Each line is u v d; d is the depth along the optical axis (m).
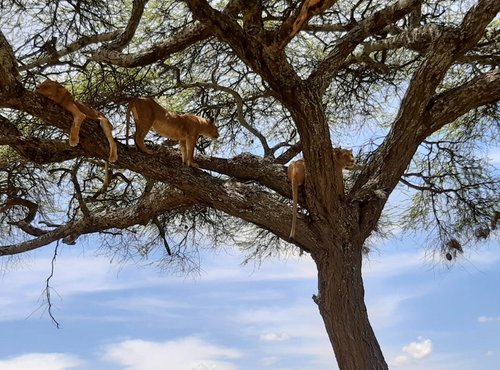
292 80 7.10
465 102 8.10
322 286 7.88
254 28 6.77
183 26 9.73
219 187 7.96
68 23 9.59
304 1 6.12
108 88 10.31
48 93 7.19
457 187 11.16
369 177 8.38
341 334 7.65
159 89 11.18
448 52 7.76
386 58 11.12
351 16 9.83
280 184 8.38
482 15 7.65
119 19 10.64
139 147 7.76
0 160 9.97
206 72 11.23
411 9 7.52
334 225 7.82
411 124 8.11
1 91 7.07
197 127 8.00
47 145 7.63
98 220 9.11
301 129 7.42
